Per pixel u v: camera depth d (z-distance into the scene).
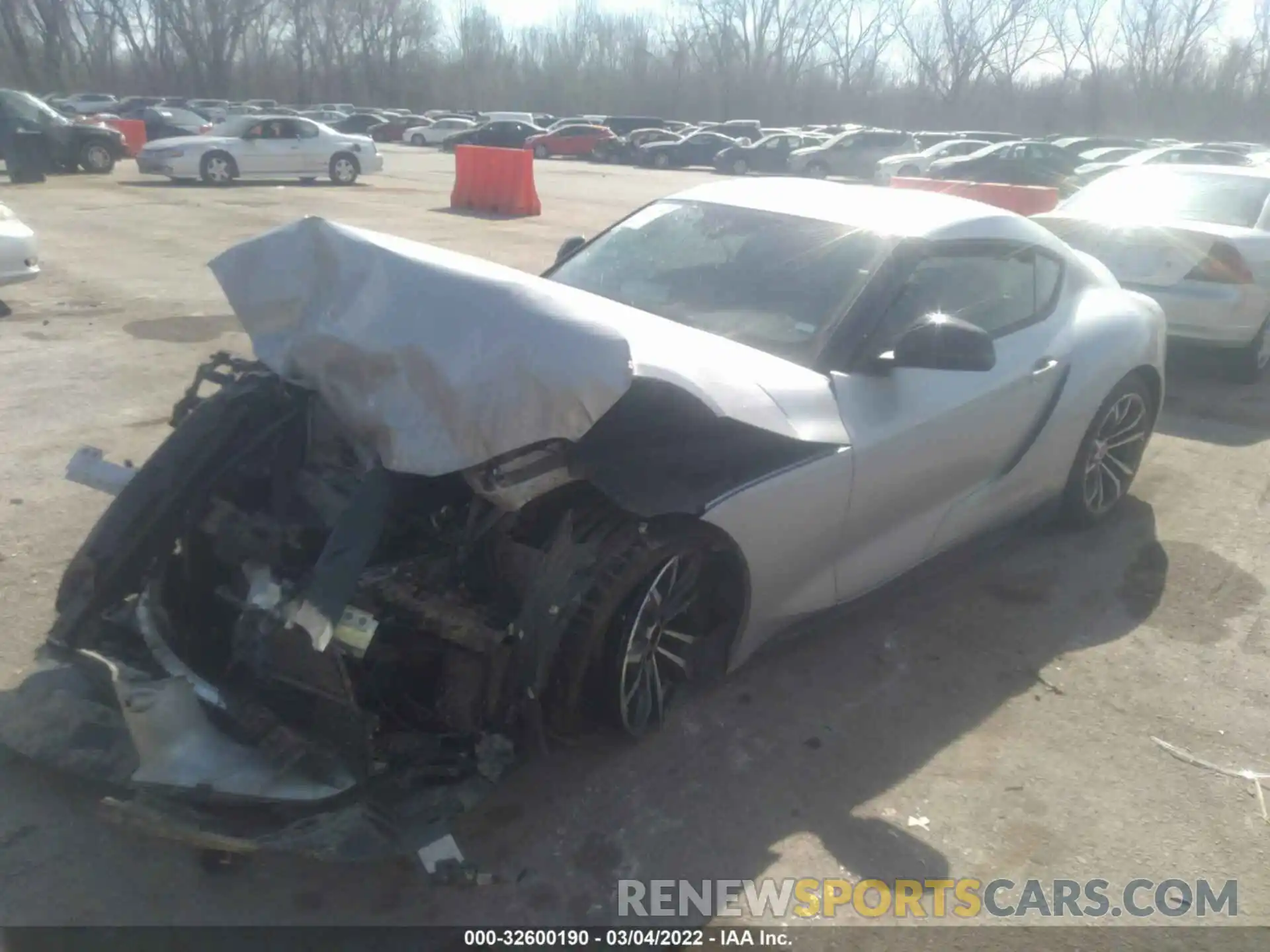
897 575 3.96
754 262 4.00
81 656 2.93
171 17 62.75
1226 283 6.88
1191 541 4.95
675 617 3.25
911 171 27.69
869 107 61.25
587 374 2.67
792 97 63.09
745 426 3.24
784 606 3.51
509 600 3.01
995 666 3.88
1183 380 7.69
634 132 40.22
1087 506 4.88
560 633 2.87
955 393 3.82
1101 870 2.93
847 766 3.30
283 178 22.22
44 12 55.59
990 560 4.69
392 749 2.88
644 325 3.44
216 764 2.67
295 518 3.13
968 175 23.39
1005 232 4.35
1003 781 3.27
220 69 64.88
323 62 69.75
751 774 3.24
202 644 3.12
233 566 3.06
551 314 2.80
